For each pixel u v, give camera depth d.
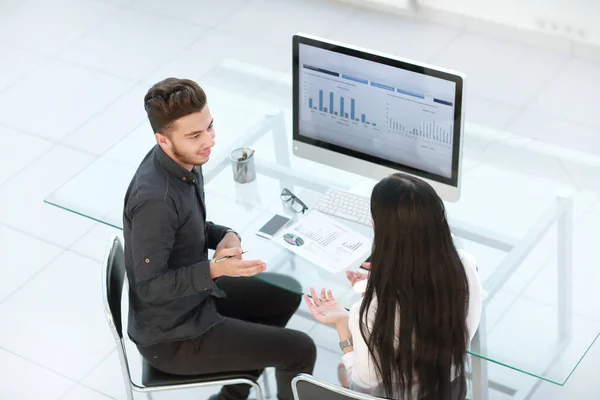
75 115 4.93
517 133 4.65
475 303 2.54
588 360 3.50
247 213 3.13
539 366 2.61
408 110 2.95
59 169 4.58
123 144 3.46
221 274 2.76
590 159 4.40
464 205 3.14
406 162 3.06
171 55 5.36
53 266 4.08
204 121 2.68
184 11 5.74
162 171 2.74
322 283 2.86
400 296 2.40
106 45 5.48
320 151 3.23
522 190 3.21
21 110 4.98
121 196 3.23
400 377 2.54
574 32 5.17
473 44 5.37
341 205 3.12
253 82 4.18
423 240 2.34
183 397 3.51
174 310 2.85
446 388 2.58
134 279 2.81
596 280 2.95
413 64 2.85
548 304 2.79
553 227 3.03
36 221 4.30
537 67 5.16
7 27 5.68
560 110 4.81
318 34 5.51
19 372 3.63
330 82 3.05
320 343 3.66
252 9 5.73
